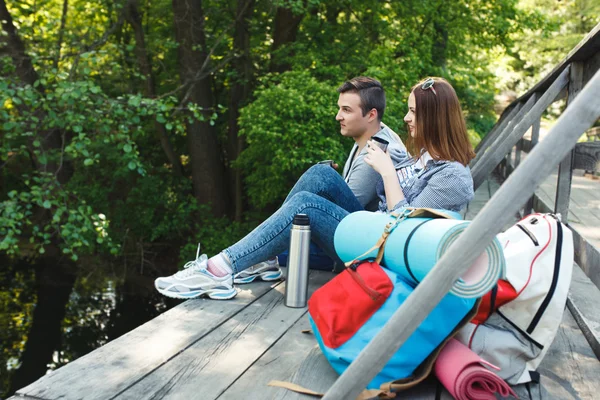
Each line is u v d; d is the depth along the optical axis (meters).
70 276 13.05
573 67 3.88
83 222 8.13
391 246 2.10
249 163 11.66
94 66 9.67
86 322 12.09
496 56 16.59
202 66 11.54
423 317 1.54
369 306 2.07
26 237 13.73
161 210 13.23
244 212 12.95
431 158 2.79
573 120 1.42
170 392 2.03
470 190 2.67
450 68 14.41
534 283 2.04
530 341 2.08
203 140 12.66
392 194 2.74
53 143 11.02
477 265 1.75
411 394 2.00
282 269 3.65
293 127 8.98
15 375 10.72
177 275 3.03
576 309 2.85
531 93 5.71
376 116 3.47
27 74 9.62
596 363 2.33
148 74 12.43
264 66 12.79
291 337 2.57
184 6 11.85
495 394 2.04
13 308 12.27
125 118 8.48
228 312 2.86
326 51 11.27
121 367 2.21
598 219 5.35
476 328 2.06
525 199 1.46
